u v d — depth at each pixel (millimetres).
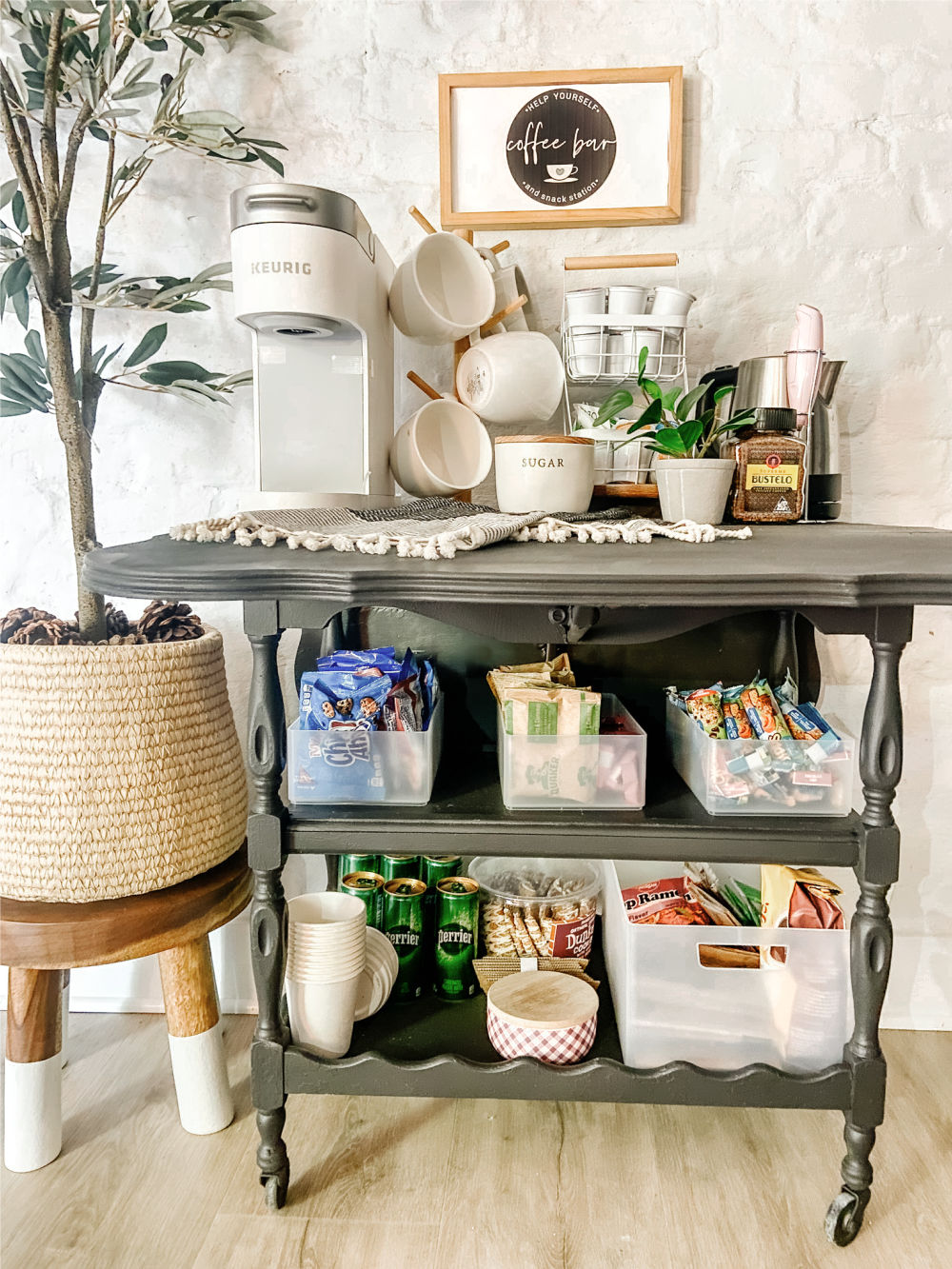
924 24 1349
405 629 1456
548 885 1383
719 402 1232
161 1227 1087
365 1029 1205
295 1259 1041
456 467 1309
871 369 1418
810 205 1392
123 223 1443
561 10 1374
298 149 1418
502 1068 1073
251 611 982
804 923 1101
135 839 1150
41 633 1224
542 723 1069
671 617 1000
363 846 1055
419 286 1237
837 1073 1039
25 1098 1179
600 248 1420
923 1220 1106
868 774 986
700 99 1379
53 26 1174
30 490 1507
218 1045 1269
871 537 1061
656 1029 1097
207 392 1280
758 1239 1074
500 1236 1073
